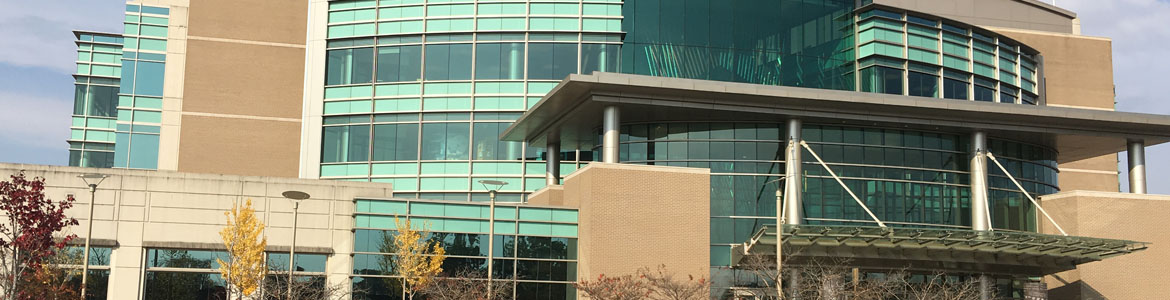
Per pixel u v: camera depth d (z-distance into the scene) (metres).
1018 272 44.09
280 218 41.03
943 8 60.00
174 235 40.16
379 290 41.00
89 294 39.22
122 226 39.81
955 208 45.47
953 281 44.44
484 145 52.47
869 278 43.00
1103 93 62.81
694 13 51.62
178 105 57.44
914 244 40.97
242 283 38.12
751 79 50.75
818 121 44.34
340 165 53.44
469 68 53.16
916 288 43.03
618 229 40.25
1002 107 43.94
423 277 39.97
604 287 37.22
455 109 52.81
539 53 52.69
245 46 56.81
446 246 41.28
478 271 40.97
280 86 56.72
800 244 39.94
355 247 41.31
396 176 52.75
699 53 51.12
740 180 43.81
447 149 52.59
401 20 54.12
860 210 44.00
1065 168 63.03
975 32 53.66
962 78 52.69
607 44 52.06
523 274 41.38
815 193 43.78
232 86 56.28
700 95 41.69
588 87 40.78
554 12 52.91
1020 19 62.25
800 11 51.81
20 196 28.09
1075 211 46.09
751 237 42.97
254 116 56.16
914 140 45.66
